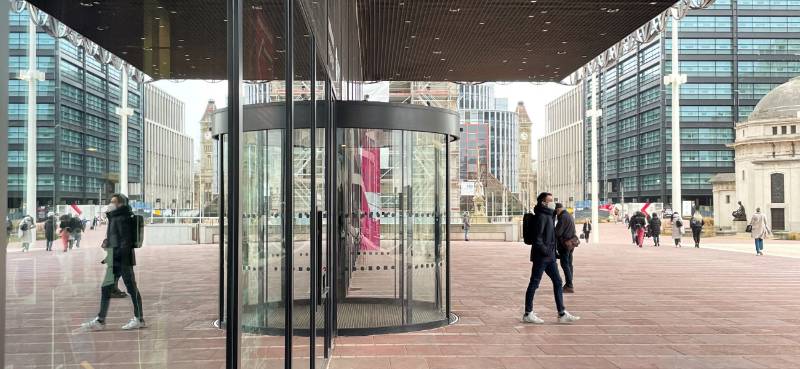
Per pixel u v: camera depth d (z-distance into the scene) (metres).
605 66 24.19
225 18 2.23
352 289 8.36
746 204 53.03
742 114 102.00
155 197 1.57
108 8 1.34
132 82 1.45
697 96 102.88
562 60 25.50
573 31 20.75
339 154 8.45
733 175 58.81
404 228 8.62
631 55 113.44
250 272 2.82
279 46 3.46
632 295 12.34
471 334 8.35
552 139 143.88
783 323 9.25
